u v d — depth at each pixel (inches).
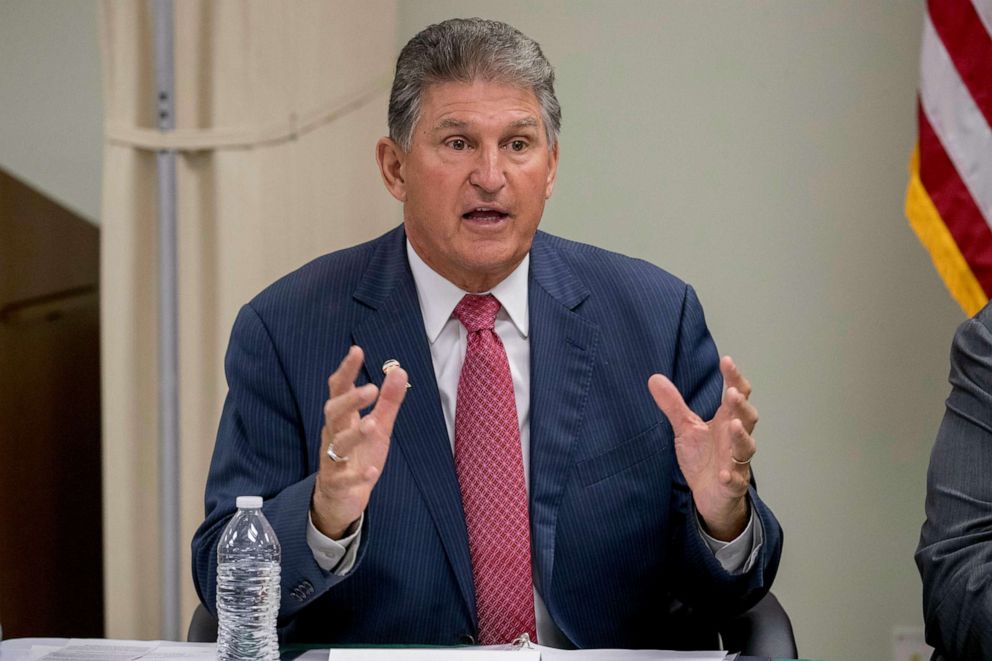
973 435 295.7
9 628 555.2
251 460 319.0
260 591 276.5
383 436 271.9
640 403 325.1
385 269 331.3
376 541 306.2
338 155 541.3
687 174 556.1
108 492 548.7
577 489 315.9
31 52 576.7
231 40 537.6
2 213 573.0
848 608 561.0
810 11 552.7
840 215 555.5
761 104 553.9
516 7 552.4
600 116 554.3
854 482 560.4
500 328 326.6
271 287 339.0
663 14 553.9
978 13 498.3
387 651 264.8
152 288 551.2
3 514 555.2
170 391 553.0
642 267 345.4
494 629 307.4
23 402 565.9
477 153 297.9
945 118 500.4
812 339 558.9
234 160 540.4
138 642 286.0
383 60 540.4
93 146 577.3
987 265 491.2
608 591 318.3
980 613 271.3
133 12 538.0
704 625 332.2
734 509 286.7
